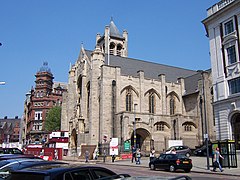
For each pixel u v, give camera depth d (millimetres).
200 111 61094
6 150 36219
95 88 60969
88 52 70000
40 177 6961
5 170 11969
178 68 79750
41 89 111500
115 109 58531
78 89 71188
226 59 39875
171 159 28875
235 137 37406
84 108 64312
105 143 53781
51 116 92062
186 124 60406
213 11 42531
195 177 22797
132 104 61656
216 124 40500
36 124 108750
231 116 37969
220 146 30312
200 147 53000
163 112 64688
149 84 64375
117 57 70188
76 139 66188
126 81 61531
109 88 59188
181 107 67562
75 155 63938
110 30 88875
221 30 41250
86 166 8250
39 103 110562
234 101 37531
